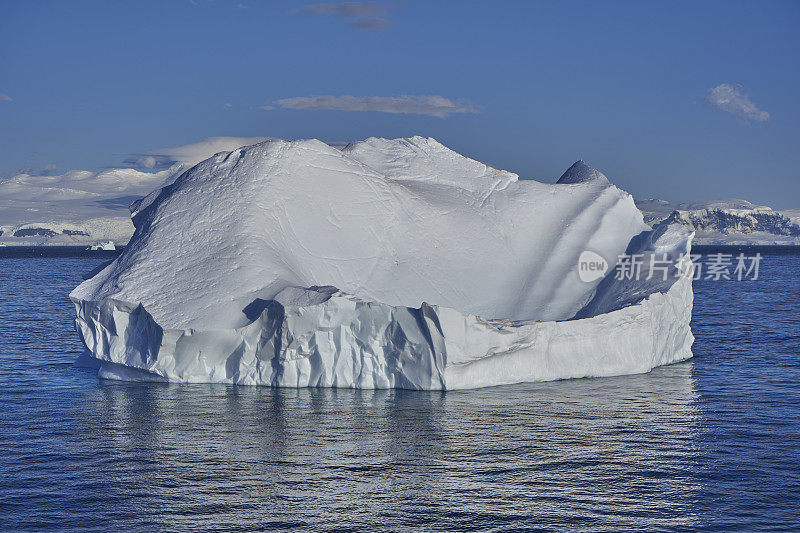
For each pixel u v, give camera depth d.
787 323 84.19
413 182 62.56
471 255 56.69
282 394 43.03
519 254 58.81
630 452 33.31
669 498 28.00
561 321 51.53
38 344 65.44
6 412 39.66
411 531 25.05
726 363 56.94
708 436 36.03
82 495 27.92
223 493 28.09
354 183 55.31
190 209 50.34
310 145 55.50
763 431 36.97
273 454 32.50
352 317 43.28
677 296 54.53
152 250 48.03
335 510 26.62
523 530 25.19
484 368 45.38
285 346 43.31
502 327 43.88
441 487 28.84
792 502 27.72
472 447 33.69
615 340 50.75
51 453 32.69
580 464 31.62
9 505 27.02
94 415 38.84
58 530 25.02
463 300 53.59
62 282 150.75
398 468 30.89
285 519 25.88
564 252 59.53
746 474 30.62
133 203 55.88
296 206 51.84
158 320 42.91
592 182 66.56
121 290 45.06
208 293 44.69
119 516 26.08
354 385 44.69
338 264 50.84
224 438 34.72
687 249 56.53
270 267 46.34
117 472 30.30
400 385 44.53
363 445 33.81
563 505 27.27
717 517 26.36
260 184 51.62
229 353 44.66
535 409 40.56
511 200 62.44
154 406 40.53
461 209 59.94
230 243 47.75
